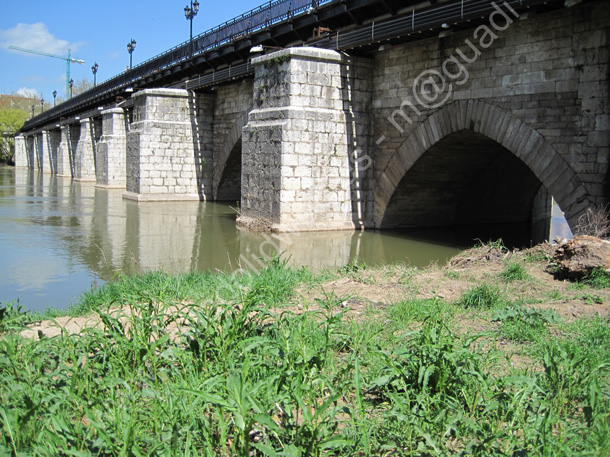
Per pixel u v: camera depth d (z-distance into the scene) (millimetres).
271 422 3480
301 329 5352
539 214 26969
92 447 3617
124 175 42656
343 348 5777
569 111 13562
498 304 7477
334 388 4371
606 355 5395
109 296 8797
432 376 4602
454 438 4078
